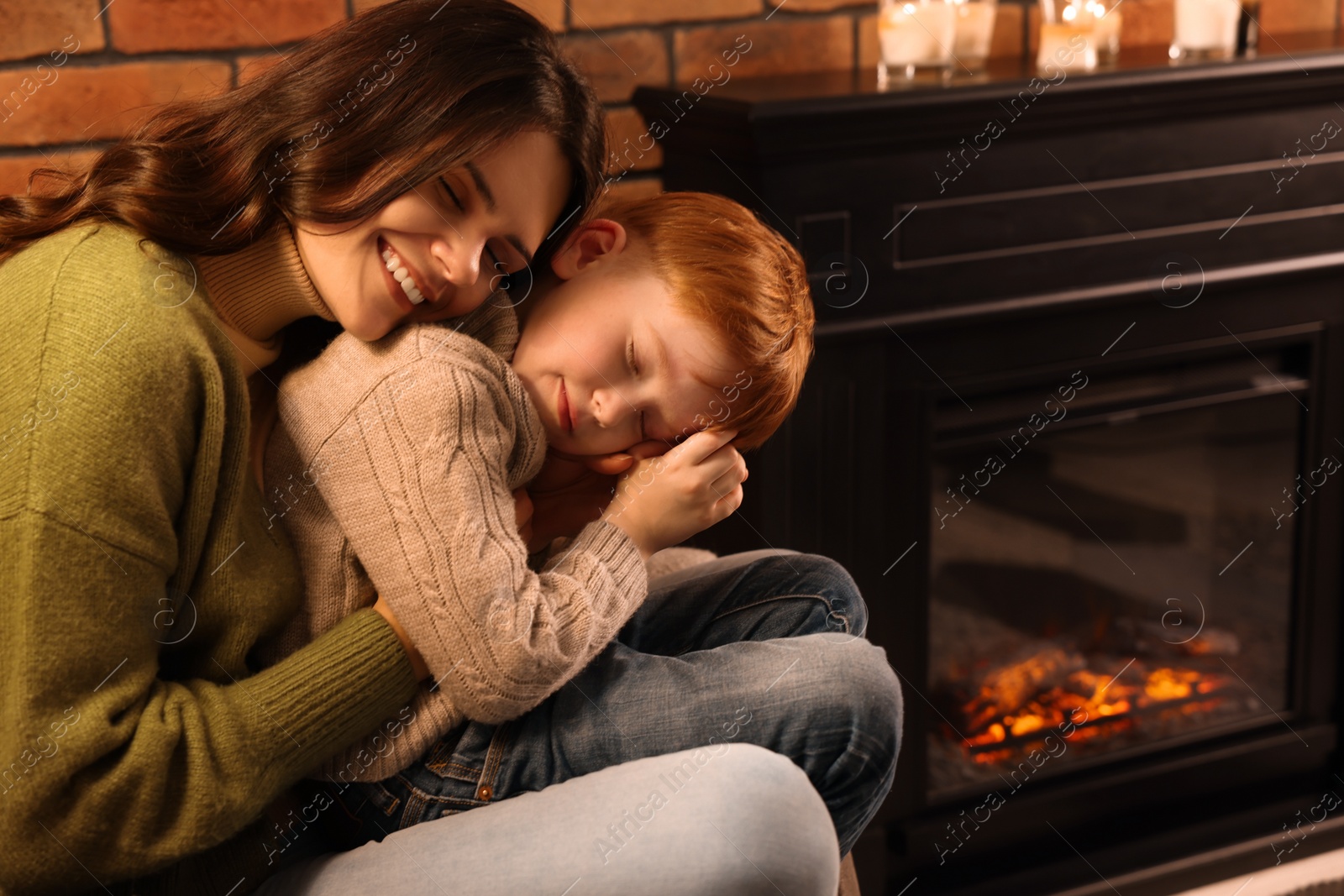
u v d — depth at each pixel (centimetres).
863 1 168
